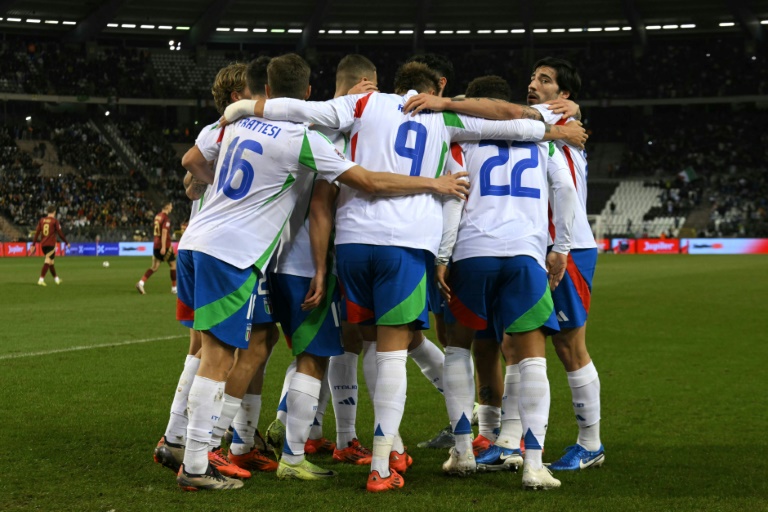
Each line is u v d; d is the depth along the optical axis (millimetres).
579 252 12023
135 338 25703
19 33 129375
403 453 11688
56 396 16469
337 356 12469
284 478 11195
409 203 10938
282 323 11734
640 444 13039
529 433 10711
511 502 9867
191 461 10453
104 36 134500
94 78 128250
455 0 126062
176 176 124750
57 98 124312
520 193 11328
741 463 11789
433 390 17734
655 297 41594
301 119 10914
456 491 10453
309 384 11234
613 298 41125
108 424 14047
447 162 11531
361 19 131750
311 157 10742
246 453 11930
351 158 11227
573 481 10938
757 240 105938
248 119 11211
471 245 11195
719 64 136000
